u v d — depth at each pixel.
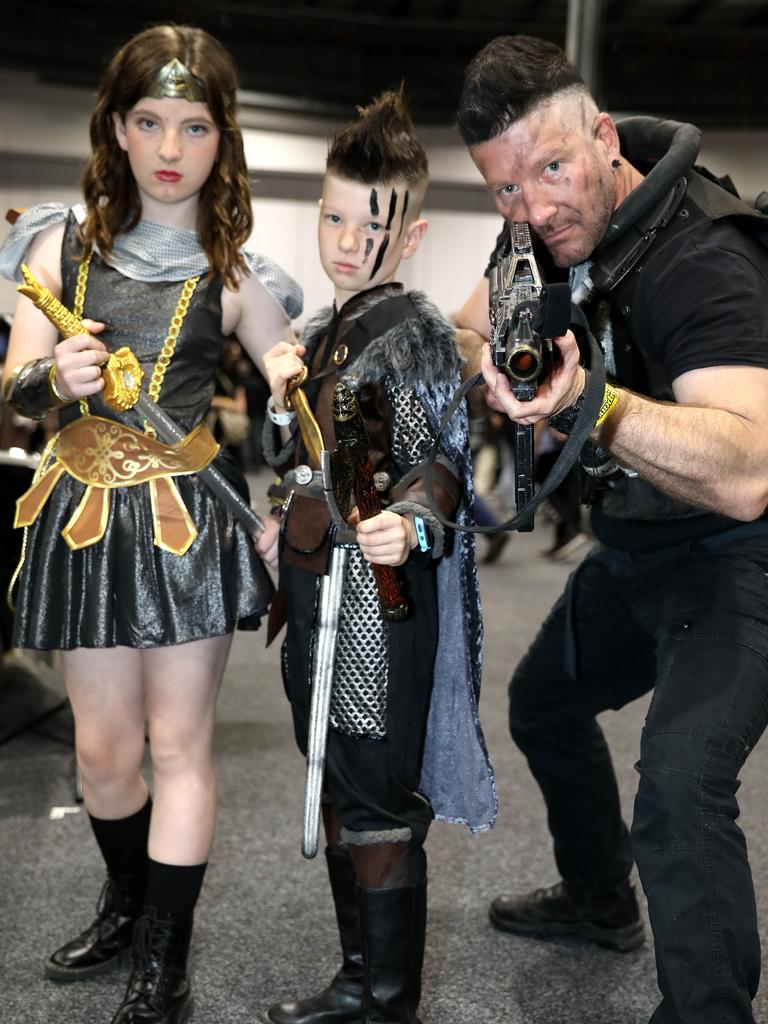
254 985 1.92
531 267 1.26
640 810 1.41
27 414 1.68
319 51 10.90
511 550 7.08
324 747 1.58
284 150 11.00
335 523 1.56
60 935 2.06
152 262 1.72
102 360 1.56
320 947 2.06
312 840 1.59
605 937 2.07
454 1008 1.87
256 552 1.77
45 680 3.80
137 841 1.90
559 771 2.00
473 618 1.65
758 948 1.37
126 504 1.68
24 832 2.53
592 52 4.80
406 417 1.55
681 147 1.49
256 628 1.82
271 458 1.74
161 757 1.76
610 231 1.49
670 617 1.58
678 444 1.26
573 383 1.22
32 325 1.75
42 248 1.76
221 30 10.53
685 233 1.45
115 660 1.74
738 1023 1.35
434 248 11.46
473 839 2.54
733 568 1.55
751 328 1.36
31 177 10.53
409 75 11.05
